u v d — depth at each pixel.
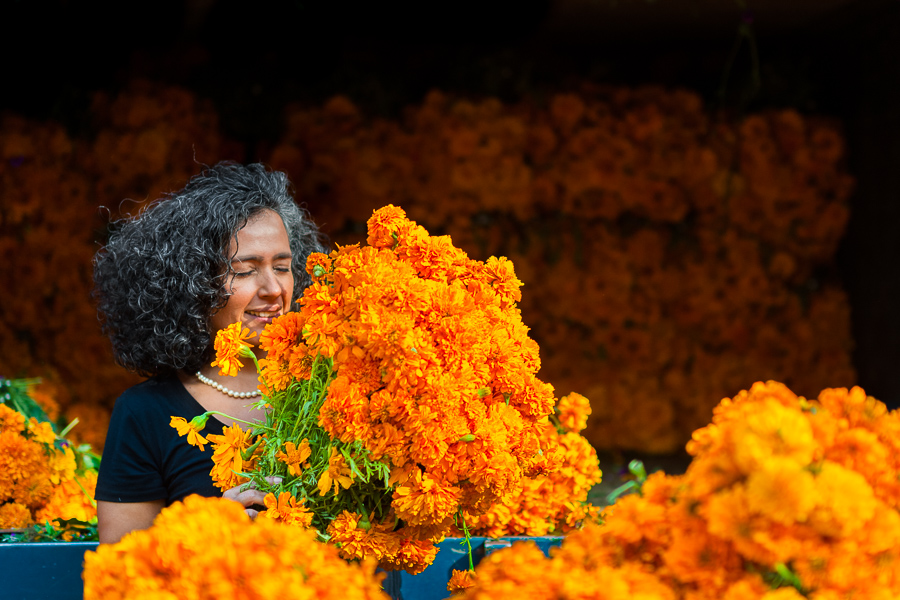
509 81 6.01
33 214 5.44
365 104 5.79
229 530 0.96
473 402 1.23
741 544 0.87
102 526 1.62
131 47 5.67
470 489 1.27
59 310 5.42
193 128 5.50
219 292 1.64
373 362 1.24
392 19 5.77
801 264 6.30
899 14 5.61
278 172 1.97
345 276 1.29
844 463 0.95
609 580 0.89
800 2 5.59
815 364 6.18
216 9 5.55
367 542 1.25
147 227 1.72
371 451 1.22
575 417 2.02
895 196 5.77
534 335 5.95
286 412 1.36
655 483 1.03
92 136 5.52
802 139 6.08
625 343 5.99
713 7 5.66
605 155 5.87
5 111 5.46
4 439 2.13
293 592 0.90
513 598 0.93
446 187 5.74
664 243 6.12
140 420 1.63
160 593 0.88
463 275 1.42
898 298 5.78
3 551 1.68
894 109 5.72
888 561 0.88
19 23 5.41
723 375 6.10
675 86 6.28
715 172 5.97
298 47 5.79
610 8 5.68
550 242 5.96
